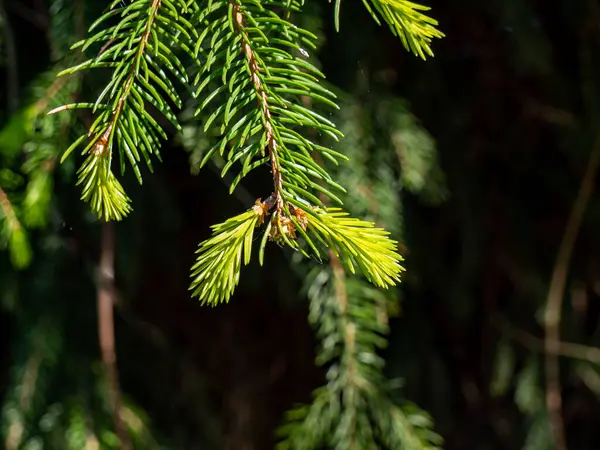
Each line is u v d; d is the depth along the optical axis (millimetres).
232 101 626
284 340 1076
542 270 1009
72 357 849
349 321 776
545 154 1021
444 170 937
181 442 947
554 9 920
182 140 736
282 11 727
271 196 631
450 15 930
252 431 1044
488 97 990
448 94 954
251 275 909
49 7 764
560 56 945
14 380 826
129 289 902
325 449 834
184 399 969
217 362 1055
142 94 630
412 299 1003
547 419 957
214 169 811
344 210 759
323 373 1051
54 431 825
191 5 659
